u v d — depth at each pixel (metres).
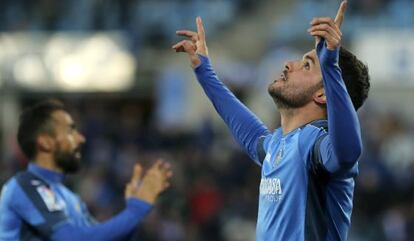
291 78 14.29
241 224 43.38
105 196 43.91
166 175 18.19
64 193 18.25
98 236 17.27
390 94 59.38
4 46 70.75
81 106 68.75
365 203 43.72
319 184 13.55
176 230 41.53
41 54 70.31
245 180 46.88
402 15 66.31
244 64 63.72
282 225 13.82
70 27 73.00
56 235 17.20
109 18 72.81
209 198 44.50
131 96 69.12
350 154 12.68
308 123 14.13
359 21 66.19
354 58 14.58
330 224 13.62
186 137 54.09
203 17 71.56
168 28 71.12
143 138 54.12
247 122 16.02
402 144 50.94
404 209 43.34
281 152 14.06
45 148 18.16
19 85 68.56
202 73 16.44
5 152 62.59
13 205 17.58
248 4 72.12
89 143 52.53
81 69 69.69
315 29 12.77
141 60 68.75
